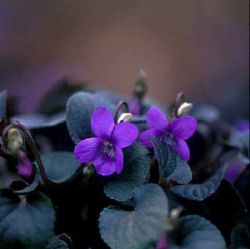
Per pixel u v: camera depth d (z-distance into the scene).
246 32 0.62
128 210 0.23
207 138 0.30
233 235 0.23
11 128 0.23
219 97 0.56
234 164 0.29
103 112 0.23
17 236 0.21
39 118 0.31
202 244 0.22
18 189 0.24
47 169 0.25
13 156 0.24
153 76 0.59
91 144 0.23
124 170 0.24
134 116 0.27
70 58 0.60
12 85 0.55
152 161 0.24
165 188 0.23
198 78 0.59
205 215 0.25
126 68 0.59
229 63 0.60
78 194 0.25
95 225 0.25
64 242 0.22
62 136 0.29
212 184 0.24
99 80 0.57
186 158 0.24
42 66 0.59
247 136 0.29
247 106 0.54
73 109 0.25
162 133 0.24
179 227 0.22
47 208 0.22
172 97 0.57
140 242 0.21
